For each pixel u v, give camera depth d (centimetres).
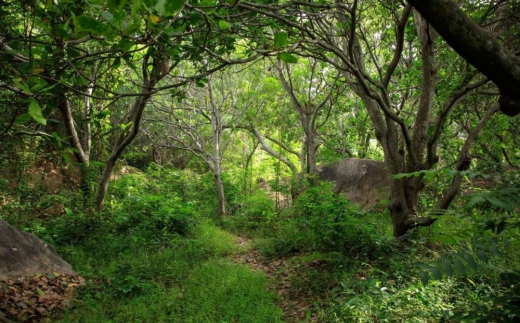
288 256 686
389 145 611
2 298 429
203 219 998
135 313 441
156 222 806
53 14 165
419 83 809
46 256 541
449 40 113
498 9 539
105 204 866
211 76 1105
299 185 1045
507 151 873
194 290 506
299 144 1454
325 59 391
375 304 379
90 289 507
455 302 356
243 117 1250
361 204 994
